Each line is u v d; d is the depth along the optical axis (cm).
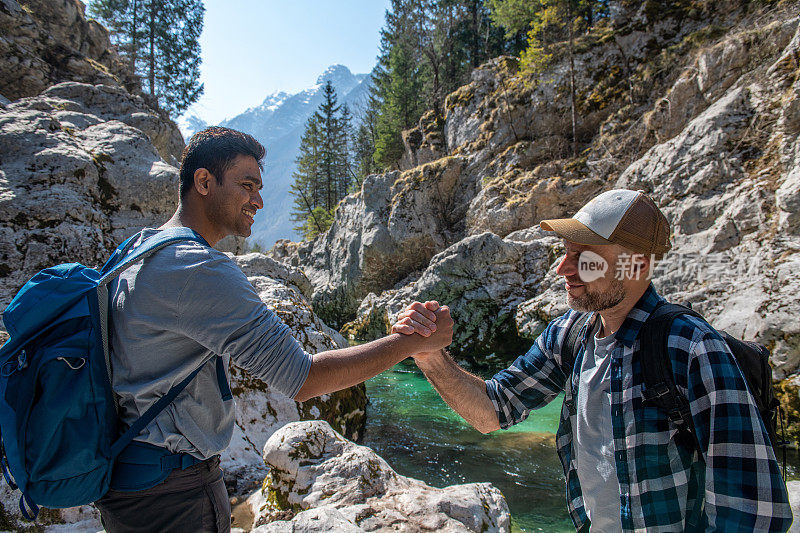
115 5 3300
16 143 699
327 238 2973
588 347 149
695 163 1091
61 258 623
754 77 1274
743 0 1723
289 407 515
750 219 877
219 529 152
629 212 132
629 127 1855
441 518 285
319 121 5228
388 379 985
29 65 1683
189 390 140
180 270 130
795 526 241
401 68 4147
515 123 2338
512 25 2786
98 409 128
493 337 1216
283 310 603
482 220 2030
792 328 603
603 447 134
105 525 142
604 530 132
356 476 331
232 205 157
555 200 1856
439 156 2992
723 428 110
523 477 488
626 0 2155
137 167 822
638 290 135
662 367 122
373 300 1870
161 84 3625
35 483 126
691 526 119
